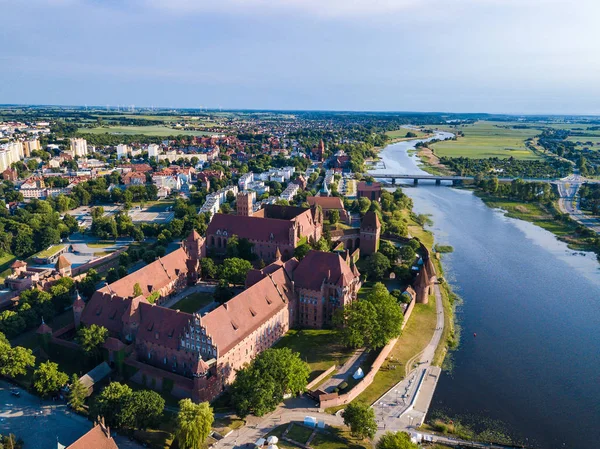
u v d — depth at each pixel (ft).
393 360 511.81
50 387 422.82
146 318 477.77
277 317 533.14
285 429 394.32
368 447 377.30
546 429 419.74
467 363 518.78
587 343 565.12
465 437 403.54
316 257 583.58
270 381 403.95
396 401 446.60
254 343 492.95
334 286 562.66
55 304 592.60
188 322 443.73
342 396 435.94
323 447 372.17
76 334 522.88
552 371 507.30
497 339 570.87
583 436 412.77
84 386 423.64
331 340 542.98
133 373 456.04
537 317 628.69
